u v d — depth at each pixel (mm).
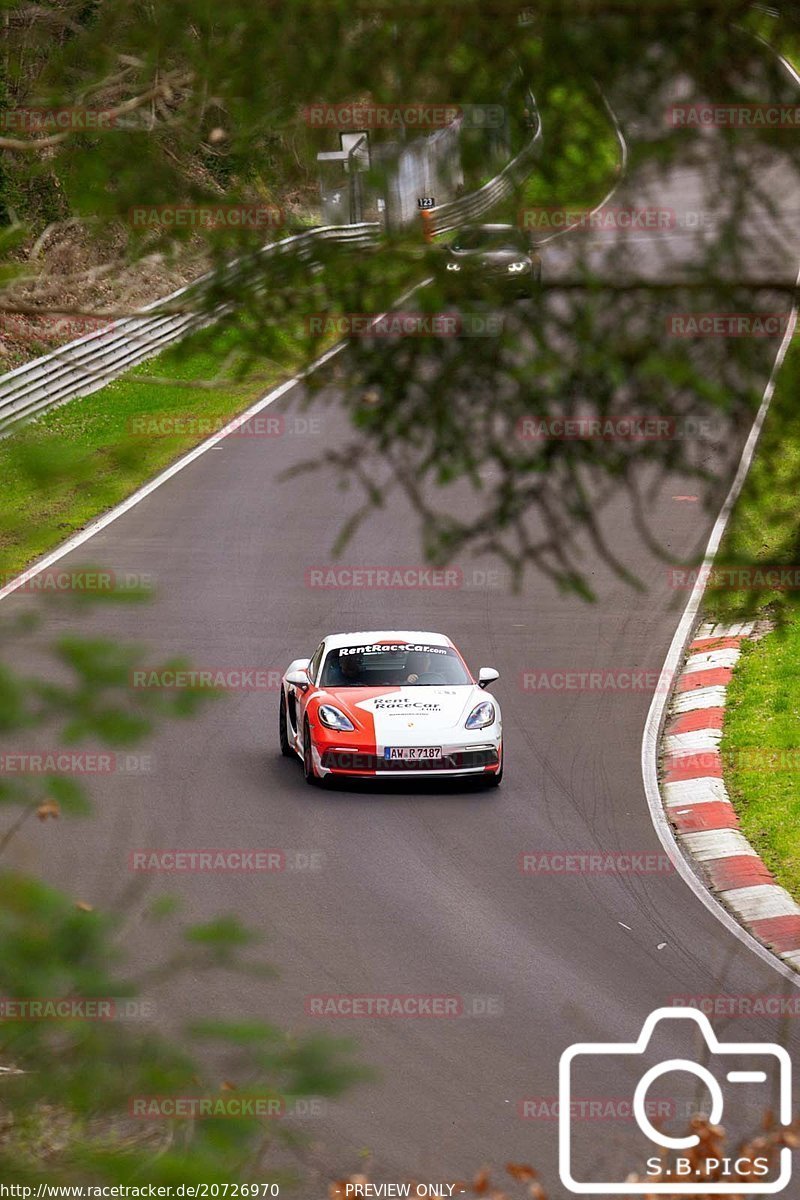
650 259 11391
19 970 7621
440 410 11914
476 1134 26734
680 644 67938
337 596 75062
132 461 8867
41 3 11602
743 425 11828
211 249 11492
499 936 37844
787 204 11375
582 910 39938
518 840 45750
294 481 94875
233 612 71812
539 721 58938
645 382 11602
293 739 53625
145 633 68125
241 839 44812
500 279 11172
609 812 48812
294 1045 8125
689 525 81062
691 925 39062
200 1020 8094
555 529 12172
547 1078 29375
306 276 11328
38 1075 7566
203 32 11070
